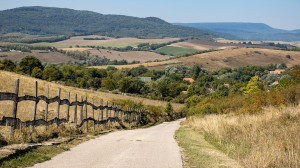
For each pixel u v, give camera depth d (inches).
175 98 4286.4
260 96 1037.2
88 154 378.6
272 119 686.5
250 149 462.0
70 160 336.2
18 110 722.8
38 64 4015.8
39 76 3693.4
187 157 399.2
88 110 1141.1
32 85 1487.5
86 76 4603.8
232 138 599.8
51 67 3858.3
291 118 658.2
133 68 7106.3
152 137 654.5
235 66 7628.0
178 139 641.0
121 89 4350.4
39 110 816.9
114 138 582.2
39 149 376.5
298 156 381.1
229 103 1368.1
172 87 4478.3
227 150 474.3
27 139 423.2
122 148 447.2
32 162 311.7
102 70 5536.4
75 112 603.5
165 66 7598.4
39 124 465.4
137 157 375.9
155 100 3718.0
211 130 753.0
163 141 577.9
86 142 490.9
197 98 2819.9
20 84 1414.9
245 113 941.8
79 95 1701.5
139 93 4726.9
